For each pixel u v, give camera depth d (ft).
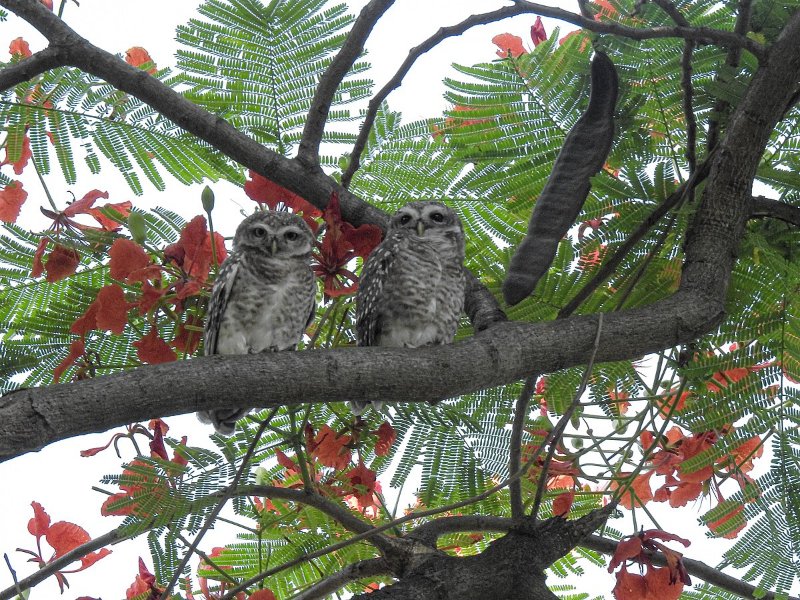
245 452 21.25
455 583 19.15
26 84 21.83
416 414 22.25
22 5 20.84
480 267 23.00
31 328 20.16
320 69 22.58
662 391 22.86
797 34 19.19
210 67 22.41
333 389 16.15
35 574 21.06
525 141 21.65
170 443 19.98
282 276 22.07
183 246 18.99
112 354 20.62
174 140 22.41
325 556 23.63
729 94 19.99
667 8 19.81
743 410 19.93
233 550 23.54
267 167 21.17
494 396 22.33
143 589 21.18
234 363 15.66
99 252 20.40
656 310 18.58
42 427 14.25
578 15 18.70
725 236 19.76
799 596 18.95
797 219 20.76
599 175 19.89
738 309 20.24
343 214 21.39
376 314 23.16
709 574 22.99
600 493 22.24
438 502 22.38
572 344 17.87
